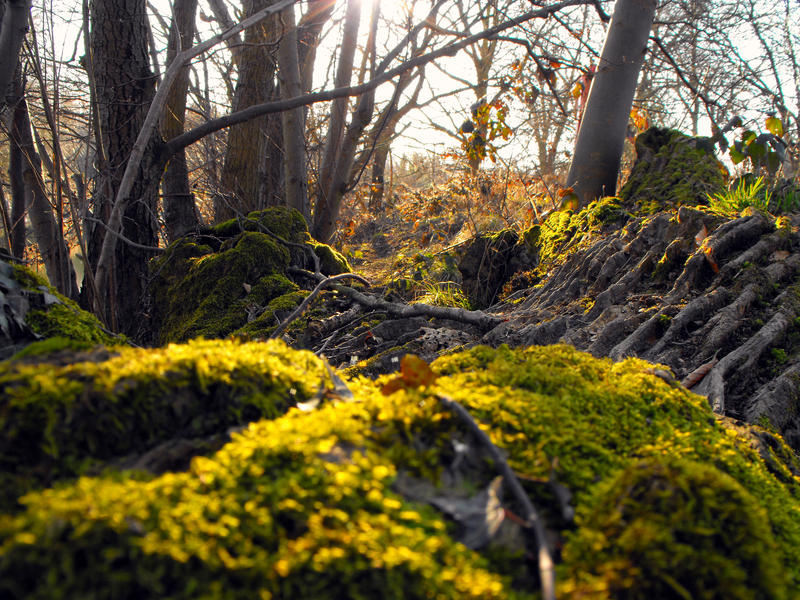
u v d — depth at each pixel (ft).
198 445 3.93
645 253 14.46
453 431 4.21
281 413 4.51
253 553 3.03
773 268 12.42
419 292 20.16
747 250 12.92
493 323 13.82
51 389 3.68
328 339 15.01
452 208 38.96
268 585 2.92
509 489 3.89
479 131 28.73
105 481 3.21
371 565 3.06
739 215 14.37
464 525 3.62
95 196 17.78
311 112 40.63
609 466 4.48
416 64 21.62
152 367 4.09
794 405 9.43
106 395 3.77
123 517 2.90
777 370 9.96
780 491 5.63
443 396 4.42
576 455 4.42
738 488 3.79
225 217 29.27
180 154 24.99
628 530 3.54
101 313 14.99
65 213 21.29
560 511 3.92
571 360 6.19
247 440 3.73
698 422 5.81
